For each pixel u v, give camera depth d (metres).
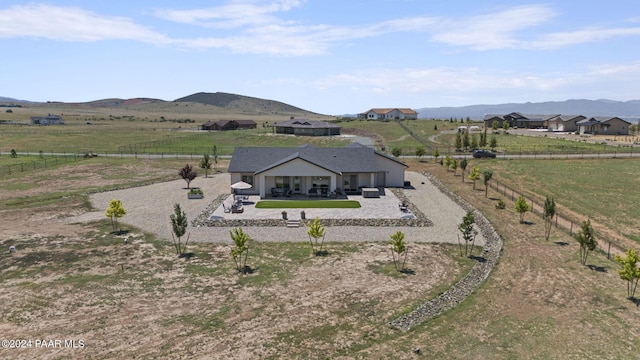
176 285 26.22
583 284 26.77
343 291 25.50
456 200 49.28
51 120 178.75
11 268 28.67
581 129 124.12
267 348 19.44
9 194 51.88
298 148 58.47
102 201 48.53
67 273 27.92
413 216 41.41
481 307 23.61
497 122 129.62
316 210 44.22
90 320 21.92
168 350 19.27
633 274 24.50
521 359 18.75
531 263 30.28
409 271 28.67
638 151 83.19
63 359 18.53
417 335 20.66
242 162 54.19
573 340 20.33
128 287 25.86
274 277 27.52
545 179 60.53
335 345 19.72
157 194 52.50
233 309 23.19
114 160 79.81
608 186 55.97
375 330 21.08
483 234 37.00
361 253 32.06
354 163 54.66
